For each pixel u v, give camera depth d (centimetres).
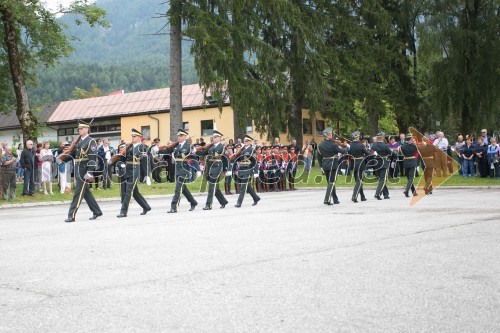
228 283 611
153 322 479
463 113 3878
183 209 1678
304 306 515
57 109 6003
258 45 3152
